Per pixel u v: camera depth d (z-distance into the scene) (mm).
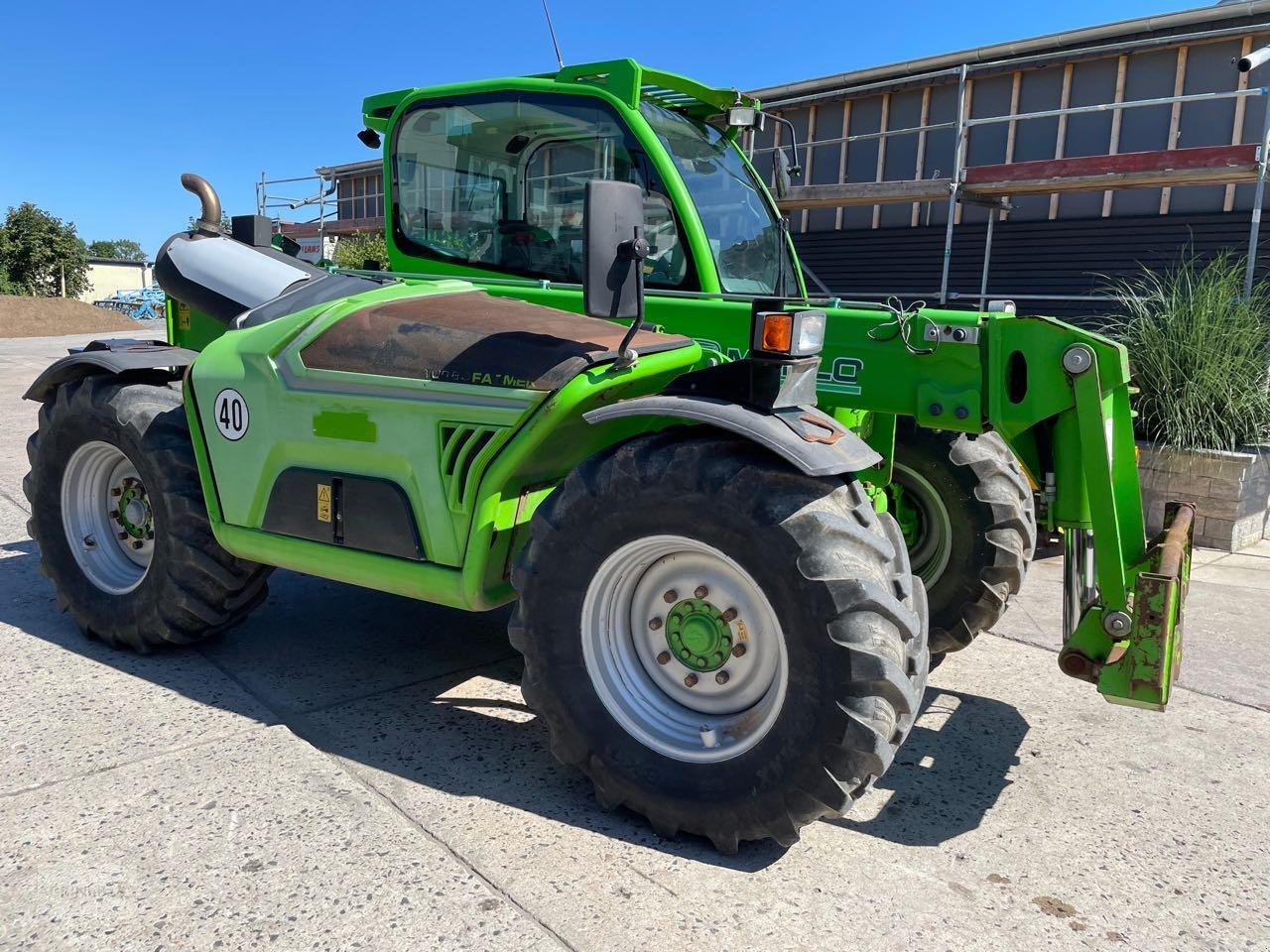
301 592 4629
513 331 2904
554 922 2146
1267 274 9664
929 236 12055
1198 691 3705
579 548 2541
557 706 2615
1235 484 5930
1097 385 2727
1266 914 2295
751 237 3918
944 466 3727
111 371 3633
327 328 3152
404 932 2090
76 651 3729
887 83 10648
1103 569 2721
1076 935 2189
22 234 50375
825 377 3230
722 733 2492
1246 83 9875
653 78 3715
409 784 2770
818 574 2238
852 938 2141
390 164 4098
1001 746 3199
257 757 2859
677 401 2453
